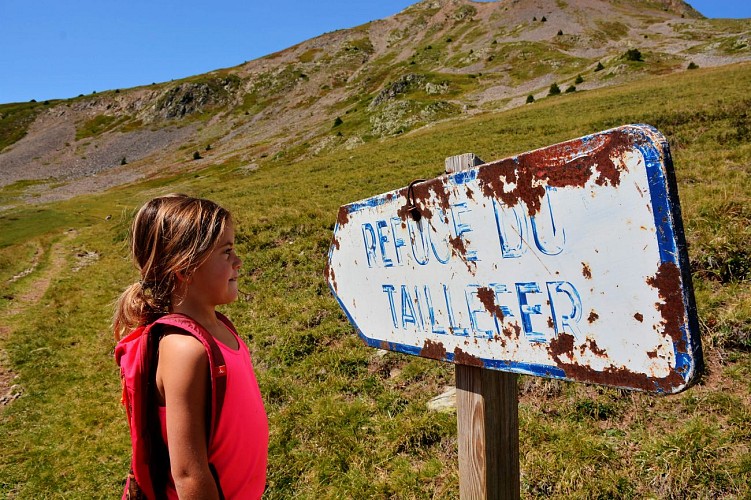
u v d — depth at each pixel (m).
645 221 1.21
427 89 72.12
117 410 7.16
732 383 3.93
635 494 3.21
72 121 116.88
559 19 111.88
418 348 2.15
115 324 1.84
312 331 7.00
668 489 3.17
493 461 1.96
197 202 1.83
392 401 5.03
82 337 10.47
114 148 95.56
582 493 3.27
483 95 66.50
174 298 1.78
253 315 8.37
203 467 1.50
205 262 1.79
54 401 7.72
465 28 127.81
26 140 103.81
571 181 1.39
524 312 1.61
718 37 72.31
